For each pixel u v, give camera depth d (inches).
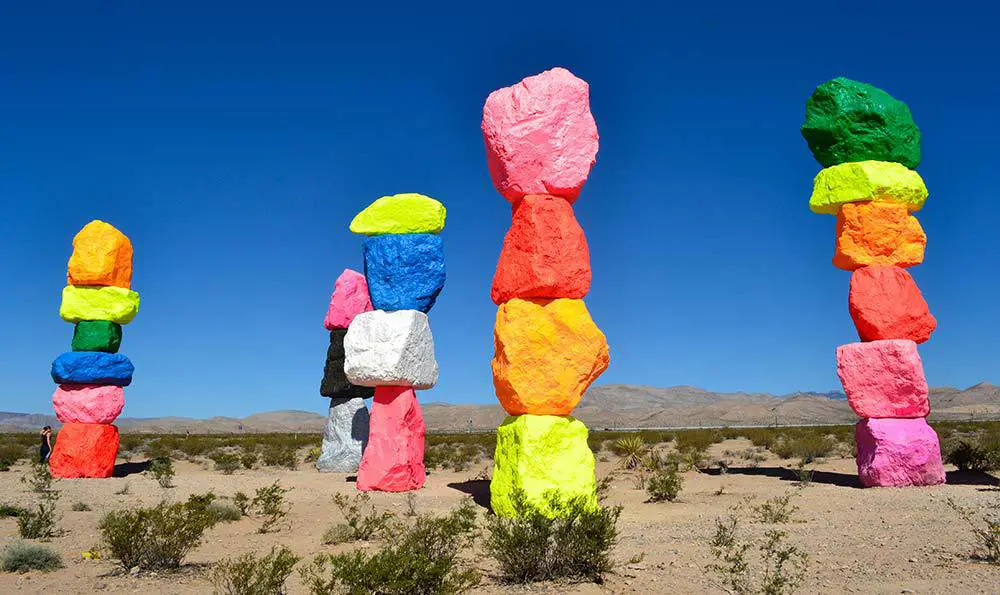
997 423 2172.7
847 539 402.6
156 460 985.5
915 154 684.7
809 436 1482.5
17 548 366.6
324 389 974.4
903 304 652.7
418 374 697.0
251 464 1059.9
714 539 416.2
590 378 510.9
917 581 297.7
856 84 690.2
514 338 498.0
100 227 842.2
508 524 377.7
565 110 520.7
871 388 648.4
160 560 364.8
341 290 981.2
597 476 845.8
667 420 5064.0
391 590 280.1
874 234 662.5
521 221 515.8
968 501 523.2
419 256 709.3
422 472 716.7
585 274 515.5
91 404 820.6
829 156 695.1
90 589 325.4
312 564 370.6
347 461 943.0
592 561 329.1
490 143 527.2
